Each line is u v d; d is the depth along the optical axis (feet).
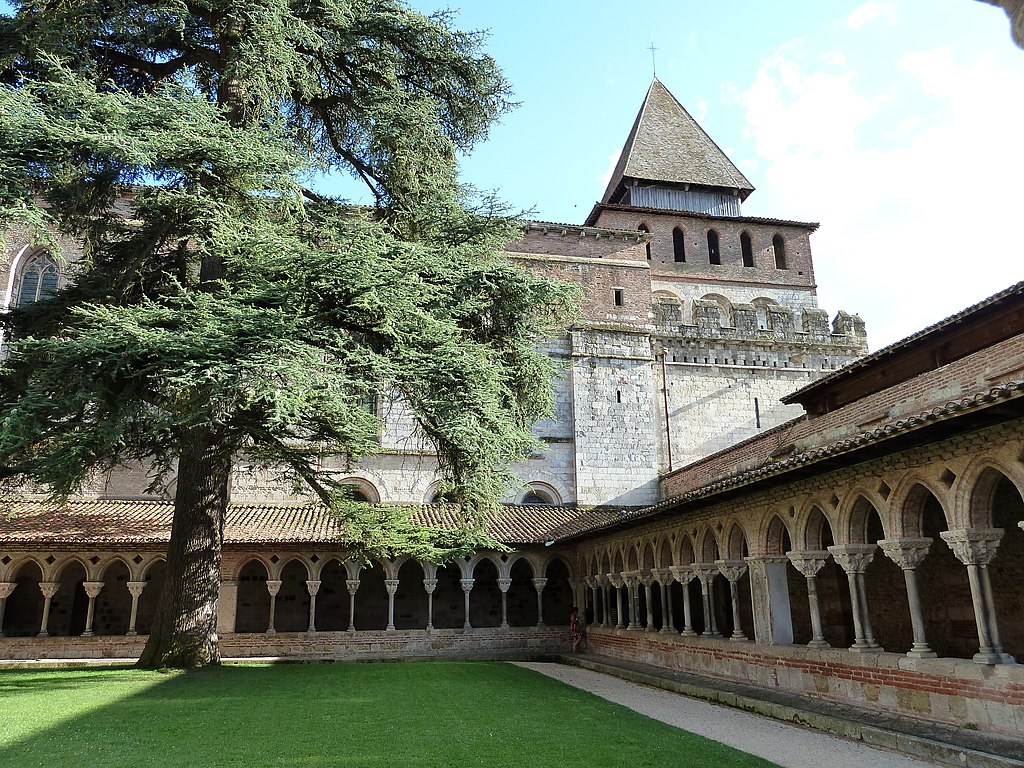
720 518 49.78
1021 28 8.34
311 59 61.31
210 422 42.52
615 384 98.48
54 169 44.88
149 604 80.02
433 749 26.89
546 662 72.59
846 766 26.50
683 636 53.98
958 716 29.78
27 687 42.32
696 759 26.14
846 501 37.04
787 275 128.57
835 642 55.06
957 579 45.60
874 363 58.59
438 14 63.72
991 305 46.55
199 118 47.09
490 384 48.34
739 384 104.06
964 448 29.78
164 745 26.94
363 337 49.65
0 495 57.57
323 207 59.26
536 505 92.73
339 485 60.90
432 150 62.08
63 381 41.75
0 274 86.53
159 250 58.85
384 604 83.82
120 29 55.62
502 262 62.64
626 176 129.18
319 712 34.78
